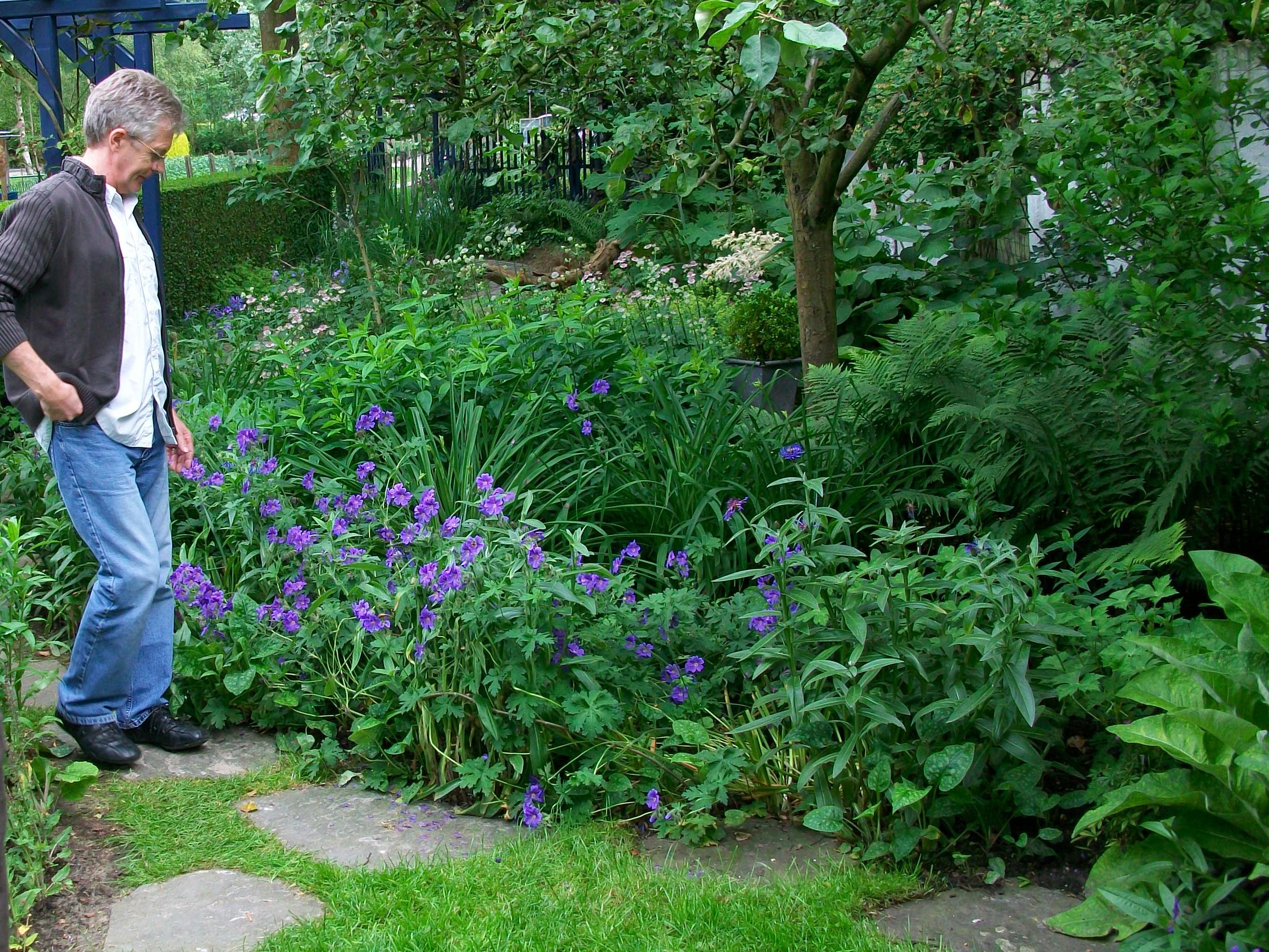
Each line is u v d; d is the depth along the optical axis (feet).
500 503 11.85
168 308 33.60
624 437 16.78
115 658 11.11
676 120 16.44
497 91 16.76
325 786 11.35
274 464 14.53
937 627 10.17
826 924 8.75
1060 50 22.13
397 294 28.35
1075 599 12.03
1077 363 15.64
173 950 8.48
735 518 14.71
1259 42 14.90
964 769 9.23
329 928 8.69
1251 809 8.33
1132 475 14.48
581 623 11.87
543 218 41.73
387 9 15.07
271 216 41.19
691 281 27.81
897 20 15.30
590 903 9.12
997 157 22.67
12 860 9.00
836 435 16.57
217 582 14.32
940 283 23.80
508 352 17.35
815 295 18.12
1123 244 13.53
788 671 10.80
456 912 8.95
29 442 17.33
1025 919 8.93
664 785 10.89
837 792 10.24
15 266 10.10
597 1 15.26
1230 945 7.63
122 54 27.20
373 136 18.61
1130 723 9.59
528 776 11.03
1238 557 9.80
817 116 15.74
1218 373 13.17
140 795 10.89
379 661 12.13
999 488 15.40
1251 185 12.74
